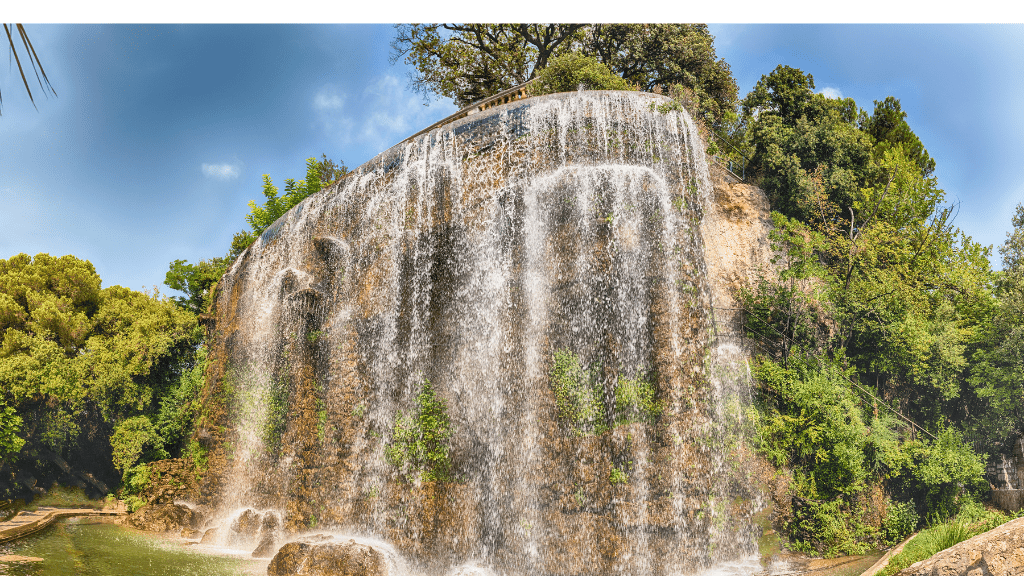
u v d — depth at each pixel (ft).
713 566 47.14
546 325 53.83
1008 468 58.70
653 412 49.08
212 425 80.79
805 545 50.60
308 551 48.29
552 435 50.44
